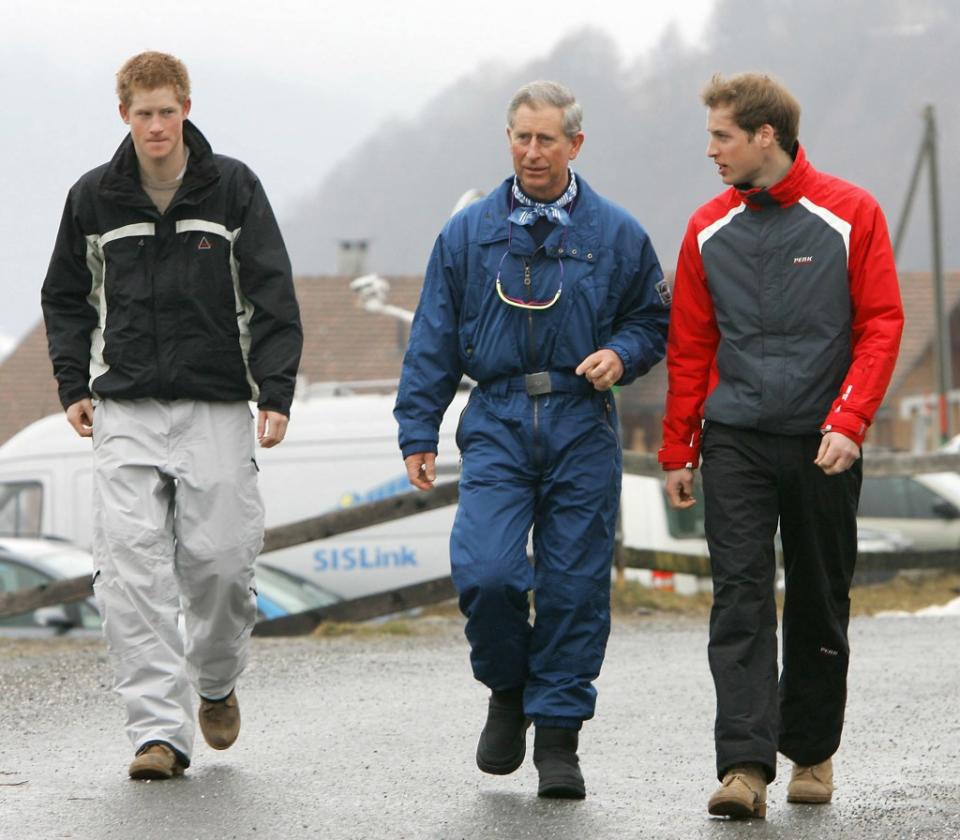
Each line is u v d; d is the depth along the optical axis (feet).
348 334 449.48
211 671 56.03
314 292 462.19
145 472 53.83
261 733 62.69
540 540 51.24
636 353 50.96
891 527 163.94
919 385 495.41
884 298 47.96
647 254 51.83
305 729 63.62
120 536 53.26
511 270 50.96
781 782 53.31
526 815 48.21
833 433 47.34
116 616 53.16
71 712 67.46
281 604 118.42
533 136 50.47
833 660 50.06
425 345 51.75
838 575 49.75
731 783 47.19
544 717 50.67
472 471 51.21
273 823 47.26
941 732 61.87
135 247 53.72
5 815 48.21
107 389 53.88
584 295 50.93
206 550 54.19
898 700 69.26
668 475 50.88
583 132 51.26
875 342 47.67
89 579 105.40
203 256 53.83
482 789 52.01
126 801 49.98
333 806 49.42
